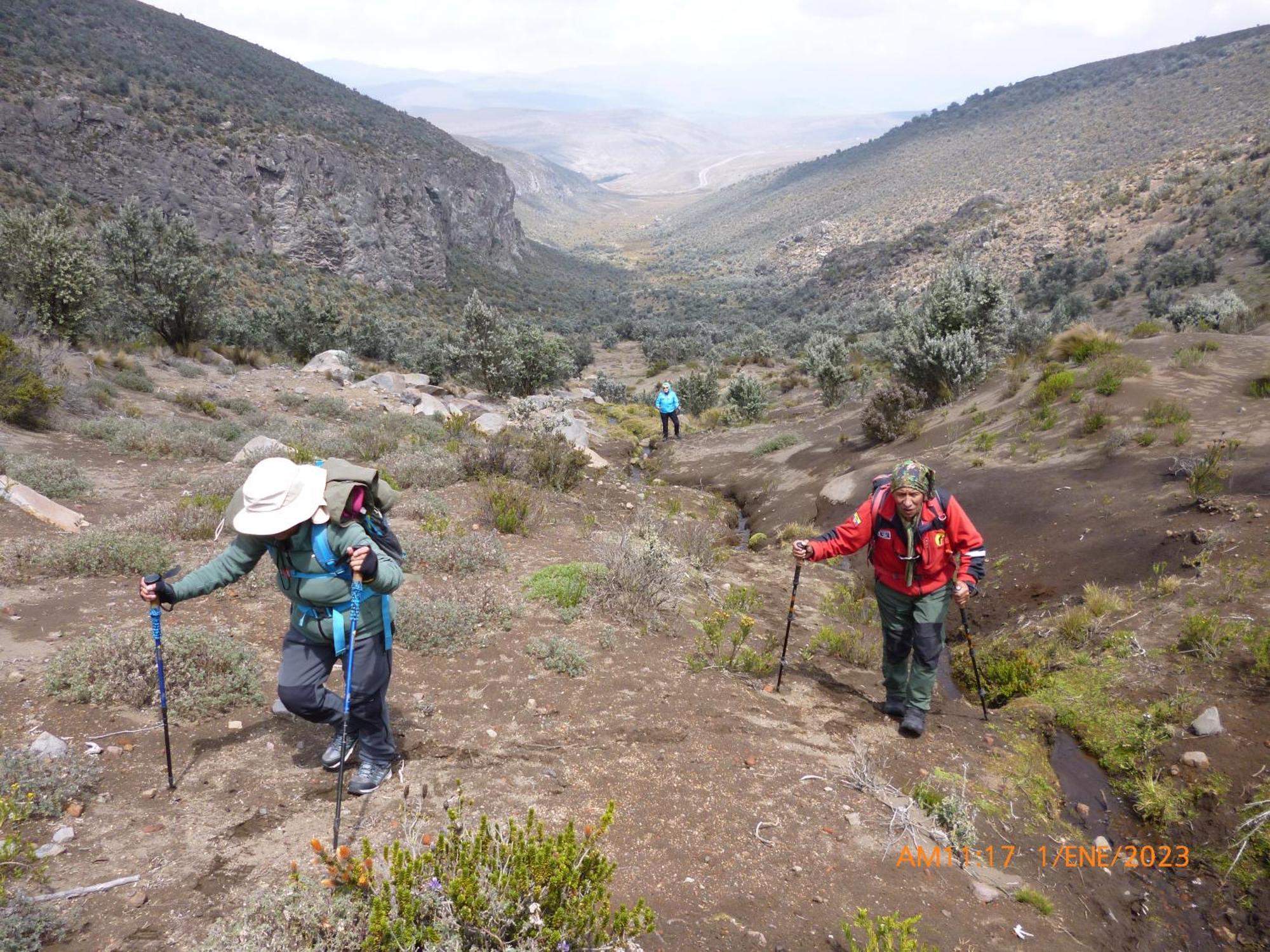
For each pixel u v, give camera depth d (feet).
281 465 11.35
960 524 17.21
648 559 24.31
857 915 10.97
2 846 10.06
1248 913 12.77
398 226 478.59
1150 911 13.19
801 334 272.92
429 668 18.04
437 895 8.77
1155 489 29.60
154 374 63.41
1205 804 15.05
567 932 8.72
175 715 14.44
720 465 61.21
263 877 10.37
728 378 143.74
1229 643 19.25
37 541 22.17
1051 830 15.11
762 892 11.78
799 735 17.22
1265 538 23.49
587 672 18.63
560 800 13.39
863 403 67.62
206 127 390.83
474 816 12.40
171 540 24.40
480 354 92.99
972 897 12.64
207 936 8.99
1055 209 392.27
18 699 14.39
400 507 31.07
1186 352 43.21
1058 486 33.04
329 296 357.41
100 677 14.84
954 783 15.96
